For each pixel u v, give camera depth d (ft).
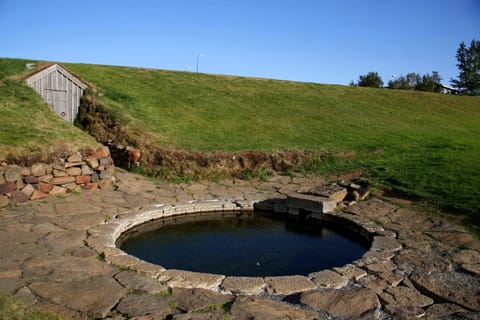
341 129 55.01
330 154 43.75
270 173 40.65
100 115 44.98
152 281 16.37
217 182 37.68
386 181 34.91
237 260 22.04
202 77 71.05
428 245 21.85
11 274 16.39
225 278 17.03
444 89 166.91
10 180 27.12
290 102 65.82
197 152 39.81
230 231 27.35
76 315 13.46
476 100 88.07
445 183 31.86
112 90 51.60
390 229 24.81
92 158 32.81
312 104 66.90
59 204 27.76
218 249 23.73
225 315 13.84
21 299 14.21
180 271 17.49
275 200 31.96
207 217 30.17
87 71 57.57
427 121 67.26
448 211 27.35
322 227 28.58
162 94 57.26
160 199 31.17
